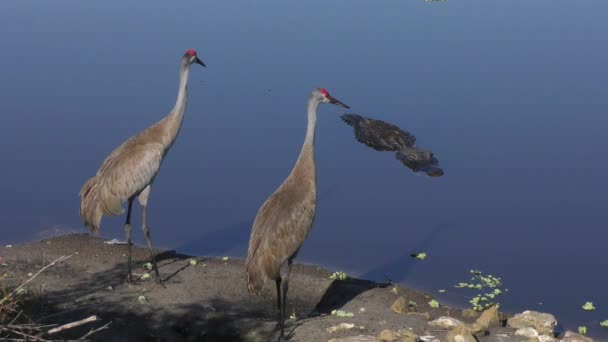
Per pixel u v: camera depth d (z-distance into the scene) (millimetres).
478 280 14672
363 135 20141
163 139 13898
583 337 12391
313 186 12656
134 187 13531
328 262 15312
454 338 11438
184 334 12469
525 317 12758
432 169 18609
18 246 15367
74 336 11875
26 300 12453
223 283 14156
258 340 12102
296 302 13727
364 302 13625
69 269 14383
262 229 12102
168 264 14922
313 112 12812
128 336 12164
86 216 13664
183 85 14062
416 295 14102
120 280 14000
